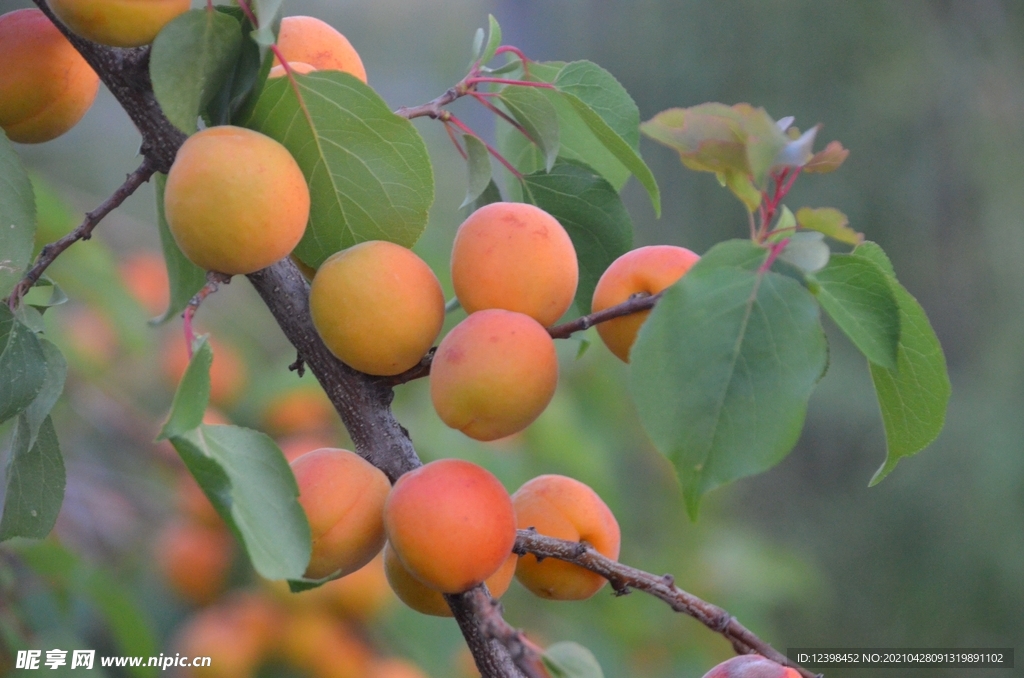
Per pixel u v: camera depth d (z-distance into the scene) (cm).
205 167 83
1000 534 276
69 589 110
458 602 85
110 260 145
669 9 312
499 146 98
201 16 84
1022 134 296
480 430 84
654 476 190
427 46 397
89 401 148
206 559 137
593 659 79
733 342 80
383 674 129
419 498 82
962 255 299
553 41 339
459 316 145
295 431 146
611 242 94
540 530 87
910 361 85
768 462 79
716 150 81
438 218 214
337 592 131
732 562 184
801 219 80
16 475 91
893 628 285
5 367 87
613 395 182
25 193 87
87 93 92
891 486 295
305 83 86
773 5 299
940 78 296
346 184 88
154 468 153
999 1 302
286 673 130
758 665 83
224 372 149
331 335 86
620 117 94
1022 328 289
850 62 297
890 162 298
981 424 285
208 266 84
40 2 87
